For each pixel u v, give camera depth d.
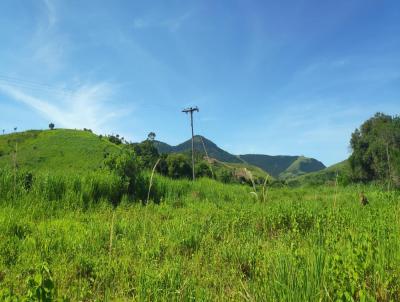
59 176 15.25
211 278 5.26
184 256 6.68
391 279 4.13
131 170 17.42
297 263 4.43
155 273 5.20
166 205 14.95
